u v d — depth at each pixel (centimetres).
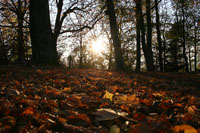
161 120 166
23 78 429
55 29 1380
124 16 1381
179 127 142
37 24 868
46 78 458
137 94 316
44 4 882
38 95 265
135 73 925
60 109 204
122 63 1172
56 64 933
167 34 2456
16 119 153
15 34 1402
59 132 144
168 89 441
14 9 1329
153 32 2459
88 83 439
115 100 259
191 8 2206
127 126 157
